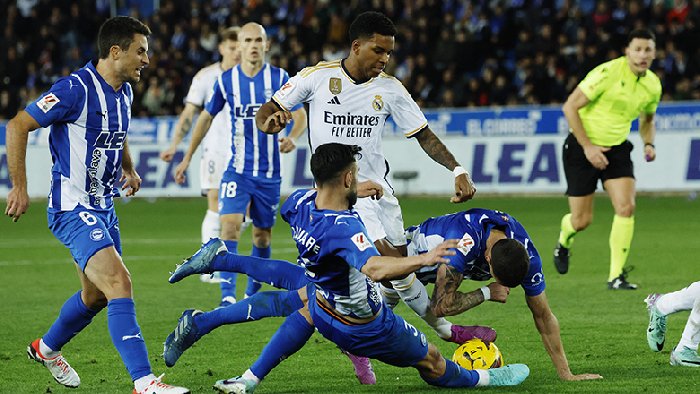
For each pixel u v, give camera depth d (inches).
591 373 396.8
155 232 984.9
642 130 659.4
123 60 370.3
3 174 1352.1
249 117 587.2
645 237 866.1
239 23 1536.7
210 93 663.8
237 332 499.2
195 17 1557.6
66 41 1616.6
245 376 351.3
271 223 606.5
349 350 352.2
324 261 327.0
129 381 395.9
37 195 1353.3
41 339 383.6
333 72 419.8
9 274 730.8
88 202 375.2
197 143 624.4
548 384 376.2
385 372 409.7
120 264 359.6
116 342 348.2
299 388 378.6
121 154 382.9
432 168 1254.9
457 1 1503.4
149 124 1305.4
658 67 1296.8
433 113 1254.9
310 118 428.1
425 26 1434.5
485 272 379.9
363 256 313.0
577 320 515.2
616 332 482.6
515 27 1413.6
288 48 1483.8
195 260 386.3
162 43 1547.7
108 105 371.9
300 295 372.2
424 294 391.9
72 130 368.8
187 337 372.5
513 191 1218.6
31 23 1624.0
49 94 361.4
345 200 331.0
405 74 1408.7
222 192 590.2
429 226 388.2
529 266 356.2
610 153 628.7
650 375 389.4
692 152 1159.6
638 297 583.5
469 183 416.2
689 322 403.2
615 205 623.5
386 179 438.0
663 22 1347.2
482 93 1332.4
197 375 405.1
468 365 383.9
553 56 1337.4
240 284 683.4
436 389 371.6
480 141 1233.4
